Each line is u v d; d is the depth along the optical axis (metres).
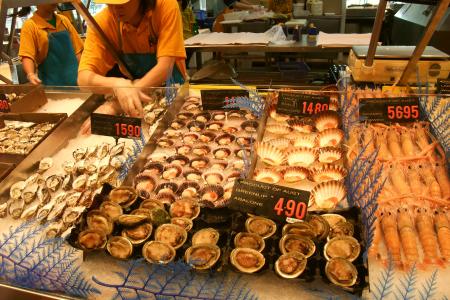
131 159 1.88
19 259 1.38
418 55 2.05
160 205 1.52
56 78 3.55
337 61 5.47
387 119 1.91
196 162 1.89
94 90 2.30
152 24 2.44
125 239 1.34
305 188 1.67
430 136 1.83
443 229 1.37
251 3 6.33
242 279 1.24
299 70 4.21
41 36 3.34
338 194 1.53
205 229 1.38
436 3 1.91
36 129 2.17
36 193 1.73
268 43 4.13
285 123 2.09
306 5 6.11
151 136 1.99
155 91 2.23
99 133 1.99
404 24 4.77
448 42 3.65
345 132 1.91
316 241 1.31
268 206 1.38
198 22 6.44
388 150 1.82
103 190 1.60
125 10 2.26
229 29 5.25
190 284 1.24
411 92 2.15
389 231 1.38
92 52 2.54
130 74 2.62
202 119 2.23
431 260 1.29
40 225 1.55
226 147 1.98
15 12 3.35
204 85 2.55
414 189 1.57
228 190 1.62
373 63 2.29
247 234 1.34
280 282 1.22
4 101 2.26
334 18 5.77
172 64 2.47
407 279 1.23
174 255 1.28
